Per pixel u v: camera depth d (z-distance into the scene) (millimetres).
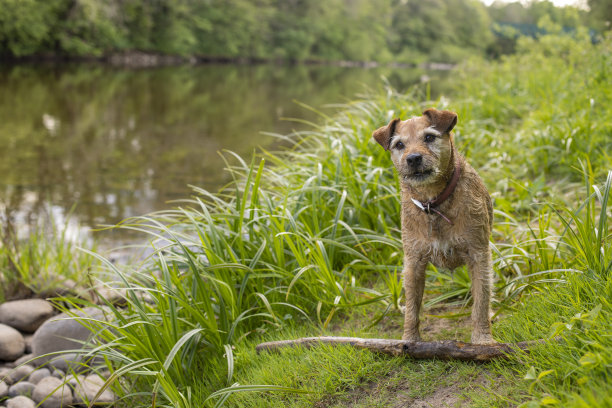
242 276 4176
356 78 37469
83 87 24750
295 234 4035
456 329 3582
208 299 3756
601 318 2562
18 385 4105
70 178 9875
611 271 3031
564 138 6363
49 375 4262
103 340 4070
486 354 2857
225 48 57188
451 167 2955
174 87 26938
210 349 3877
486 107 9430
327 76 40031
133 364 3080
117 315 3676
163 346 3633
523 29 17875
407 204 3104
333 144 5758
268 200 4465
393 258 4711
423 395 2822
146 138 13727
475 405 2539
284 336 3793
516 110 9383
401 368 3080
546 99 8570
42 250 6074
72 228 7379
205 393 3432
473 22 81562
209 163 11109
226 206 4949
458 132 7117
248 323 4109
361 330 3746
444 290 4098
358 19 75250
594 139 6102
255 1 62438
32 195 8805
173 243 3879
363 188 5070
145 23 48469
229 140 13539
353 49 70500
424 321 3793
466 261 3061
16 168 10508
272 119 17031
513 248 4082
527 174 6578
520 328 3029
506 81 11547
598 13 13578
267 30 61938
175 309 3699
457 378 2852
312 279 4109
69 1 41500
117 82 28047
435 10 81188
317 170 5383
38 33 38281
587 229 3307
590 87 7895
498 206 5215
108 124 15664
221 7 57375
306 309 4230
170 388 3037
